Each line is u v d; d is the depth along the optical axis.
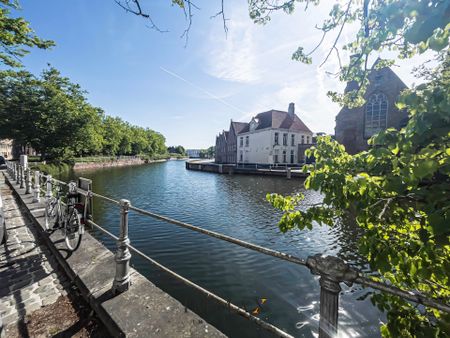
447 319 1.20
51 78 30.28
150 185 22.89
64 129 28.55
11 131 25.38
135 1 2.43
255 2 2.52
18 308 2.49
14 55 10.27
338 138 27.69
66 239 3.68
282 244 8.16
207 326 2.00
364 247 1.39
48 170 24.83
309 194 17.42
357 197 1.47
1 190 9.87
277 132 38.91
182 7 2.54
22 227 5.18
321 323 1.28
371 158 1.52
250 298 5.05
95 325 2.24
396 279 1.69
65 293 2.76
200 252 7.31
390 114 23.77
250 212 12.76
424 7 1.12
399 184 1.20
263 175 30.45
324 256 1.29
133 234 8.85
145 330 1.96
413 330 1.39
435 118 1.09
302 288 5.40
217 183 24.64
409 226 1.50
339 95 3.15
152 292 2.48
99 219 10.73
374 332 4.08
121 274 2.49
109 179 26.77
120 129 57.72
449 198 1.07
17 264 3.47
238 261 6.71
